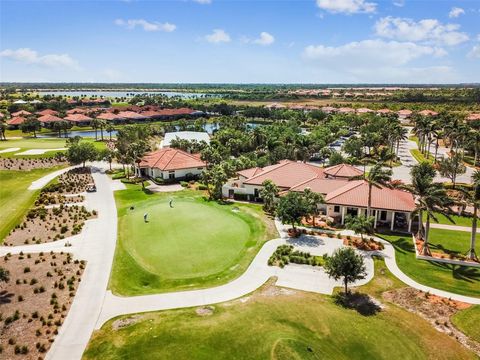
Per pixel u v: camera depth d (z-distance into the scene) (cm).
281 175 7800
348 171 8200
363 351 3294
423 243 5475
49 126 17125
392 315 3819
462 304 4050
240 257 5025
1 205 7119
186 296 4119
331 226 6206
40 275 4509
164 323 3609
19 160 10525
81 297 4078
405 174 9819
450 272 4728
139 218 6400
